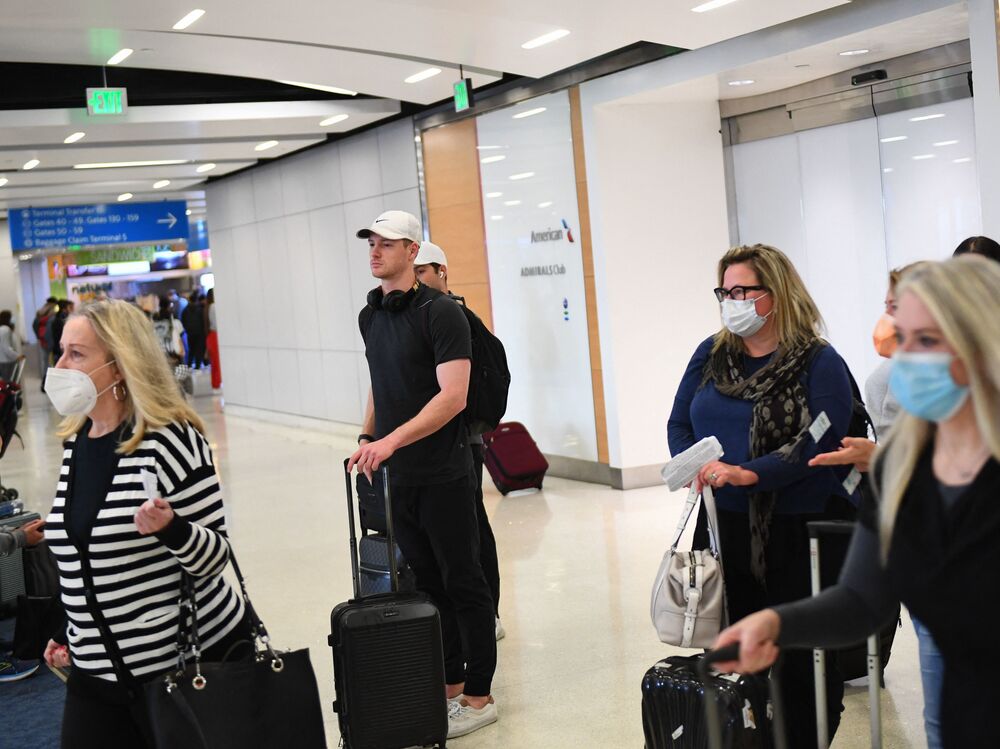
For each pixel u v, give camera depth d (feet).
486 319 35.29
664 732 10.32
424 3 21.93
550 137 31.55
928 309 5.48
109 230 59.57
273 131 38.83
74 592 8.71
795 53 24.49
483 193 34.76
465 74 31.37
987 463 5.54
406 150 38.88
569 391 32.22
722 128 30.66
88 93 30.42
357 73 31.09
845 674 14.57
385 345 14.12
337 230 44.96
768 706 10.14
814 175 28.68
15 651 16.94
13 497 21.79
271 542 27.25
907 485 5.84
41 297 106.11
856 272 28.17
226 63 30.22
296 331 49.90
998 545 5.46
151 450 8.59
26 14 22.62
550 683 16.21
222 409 61.72
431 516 14.01
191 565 8.36
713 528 10.84
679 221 30.30
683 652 17.11
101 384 8.70
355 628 12.30
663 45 27.40
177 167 47.42
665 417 30.55
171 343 73.26
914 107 25.82
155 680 8.44
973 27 20.68
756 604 11.38
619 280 29.96
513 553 24.39
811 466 10.50
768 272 11.05
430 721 12.49
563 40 25.57
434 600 14.79
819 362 11.00
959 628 5.63
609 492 30.25
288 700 8.63
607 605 19.93
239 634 9.12
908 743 13.03
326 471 37.76
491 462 31.04
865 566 6.21
